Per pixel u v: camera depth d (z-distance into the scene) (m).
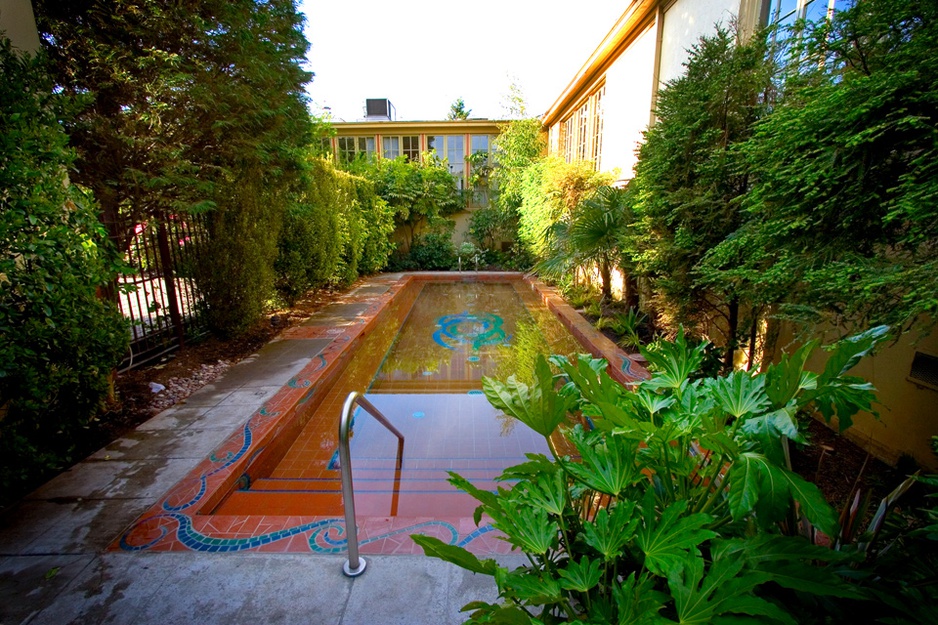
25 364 2.11
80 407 2.55
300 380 3.82
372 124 13.03
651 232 3.83
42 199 2.23
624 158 6.63
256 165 4.95
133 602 1.57
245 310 4.96
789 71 2.48
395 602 1.56
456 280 11.18
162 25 3.53
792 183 1.87
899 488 1.11
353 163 11.48
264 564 1.74
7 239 2.04
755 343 3.28
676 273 3.46
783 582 0.80
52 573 1.70
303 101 5.63
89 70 3.36
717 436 0.91
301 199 6.65
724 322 3.76
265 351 4.69
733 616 0.78
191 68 3.71
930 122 1.52
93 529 1.96
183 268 4.62
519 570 1.08
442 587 1.62
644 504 0.96
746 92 3.00
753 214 2.56
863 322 1.70
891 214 1.49
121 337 2.77
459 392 4.24
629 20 5.83
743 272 2.27
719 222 3.13
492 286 10.57
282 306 6.72
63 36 3.21
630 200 4.76
